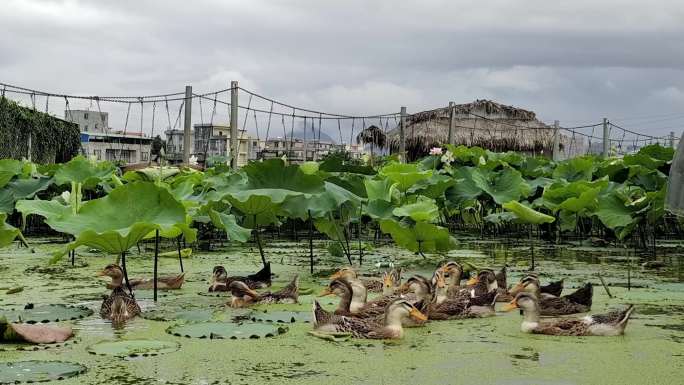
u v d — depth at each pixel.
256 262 17.08
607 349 8.77
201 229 22.25
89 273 14.98
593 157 30.42
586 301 11.42
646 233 22.34
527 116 48.53
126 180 23.41
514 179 22.66
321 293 12.13
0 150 25.78
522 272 15.56
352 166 21.11
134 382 7.18
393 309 9.41
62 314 10.49
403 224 17.14
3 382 7.11
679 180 7.80
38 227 24.67
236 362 7.99
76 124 31.70
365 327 9.38
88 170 23.41
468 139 44.59
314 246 20.92
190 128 29.31
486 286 12.58
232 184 15.95
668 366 7.96
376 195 18.48
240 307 11.25
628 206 18.58
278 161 14.95
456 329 10.04
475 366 7.95
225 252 19.31
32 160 28.47
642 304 11.85
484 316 11.02
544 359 8.28
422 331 9.88
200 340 8.96
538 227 24.59
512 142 46.06
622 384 7.29
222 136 37.41
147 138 36.62
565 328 9.55
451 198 23.42
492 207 24.98
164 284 13.15
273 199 14.09
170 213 11.42
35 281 13.86
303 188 14.84
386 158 34.22
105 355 8.17
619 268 16.34
